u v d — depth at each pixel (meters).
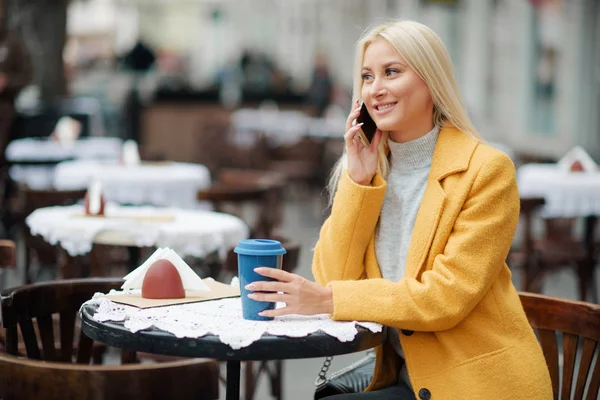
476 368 2.62
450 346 2.65
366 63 2.85
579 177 7.59
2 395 2.21
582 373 2.93
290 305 2.48
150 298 2.68
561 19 14.20
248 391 4.42
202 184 8.36
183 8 33.31
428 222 2.73
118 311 2.48
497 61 17.12
